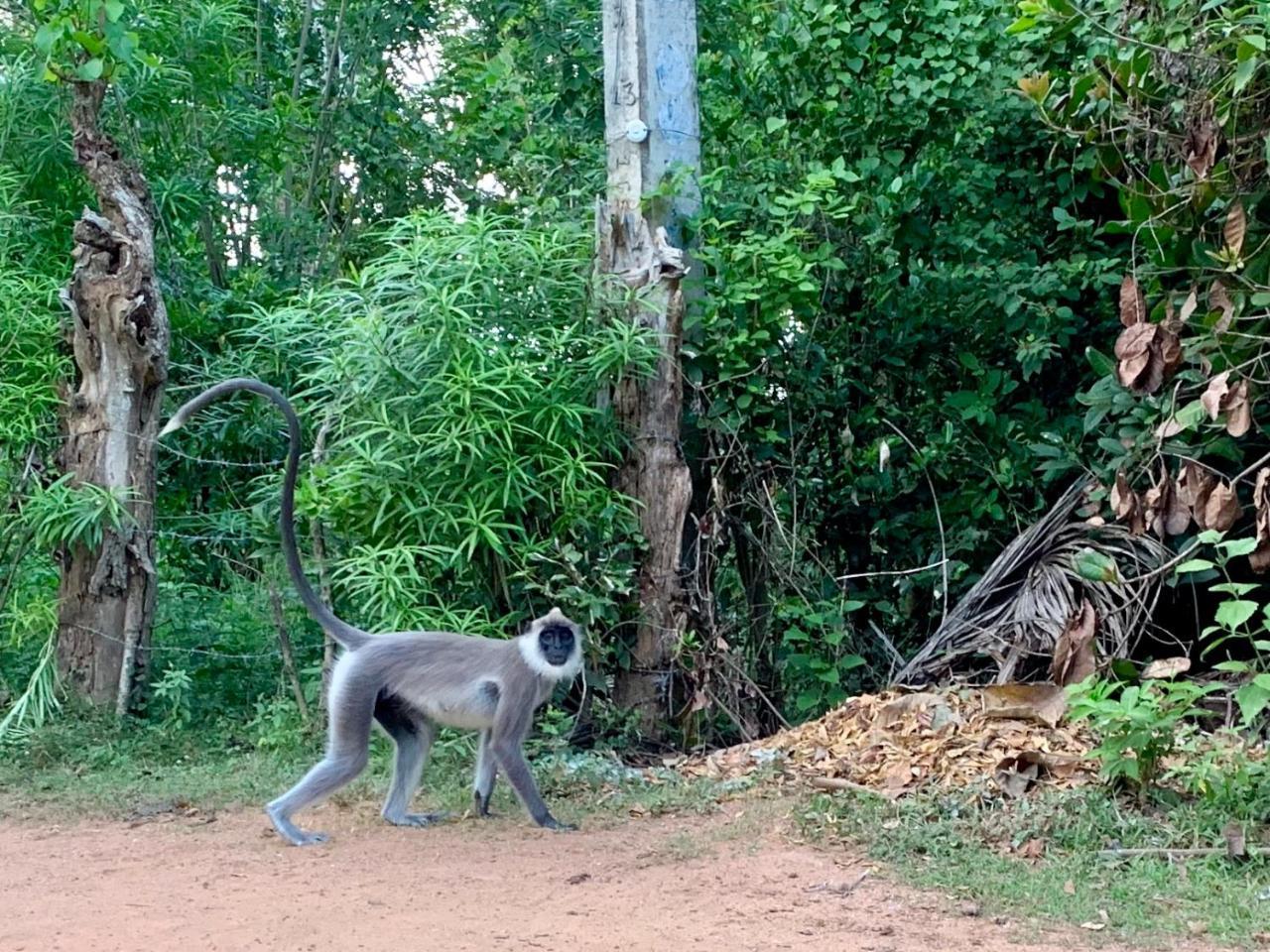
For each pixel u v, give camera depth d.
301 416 12.05
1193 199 8.81
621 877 7.14
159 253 13.50
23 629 11.98
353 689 8.05
